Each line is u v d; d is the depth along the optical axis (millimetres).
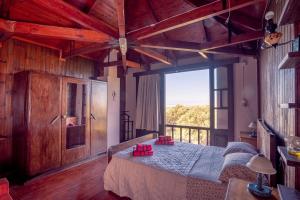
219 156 2512
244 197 1247
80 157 3750
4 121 3129
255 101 3637
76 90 3848
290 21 1146
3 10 2330
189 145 3133
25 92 2961
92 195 2506
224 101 4059
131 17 3404
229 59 3914
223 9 1781
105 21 3262
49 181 2945
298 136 1183
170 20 2191
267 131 1904
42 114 3096
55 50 3918
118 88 4977
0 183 1095
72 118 3740
